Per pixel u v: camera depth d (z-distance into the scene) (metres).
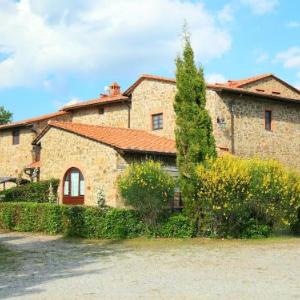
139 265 11.88
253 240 17.38
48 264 12.27
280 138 26.28
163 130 25.70
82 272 11.01
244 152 24.30
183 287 9.12
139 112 27.16
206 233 18.09
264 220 18.52
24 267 11.87
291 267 11.42
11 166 33.62
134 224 18.03
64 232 18.67
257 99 25.41
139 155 21.44
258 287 9.07
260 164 18.11
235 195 17.11
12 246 15.96
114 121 28.56
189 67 18.86
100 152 21.44
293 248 15.14
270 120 26.06
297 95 30.42
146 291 8.80
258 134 25.14
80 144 22.47
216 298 8.19
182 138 18.50
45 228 19.39
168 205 18.52
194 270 11.05
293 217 18.45
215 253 14.01
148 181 17.69
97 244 16.34
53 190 23.28
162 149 21.89
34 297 8.46
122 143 21.31
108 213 17.81
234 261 12.41
